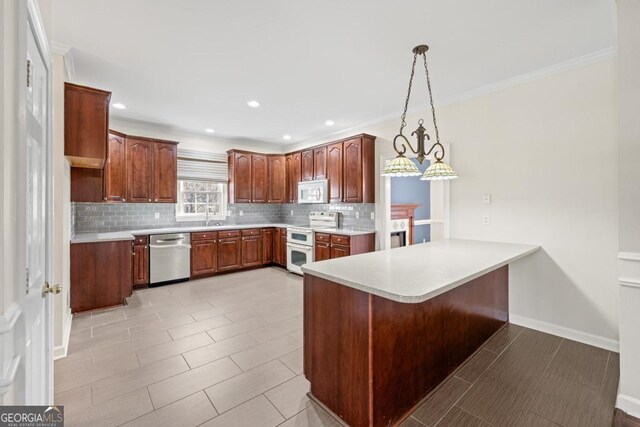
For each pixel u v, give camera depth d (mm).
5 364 778
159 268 4395
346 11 1947
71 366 2238
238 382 2072
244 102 3637
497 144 3080
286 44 2344
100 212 4406
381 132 4344
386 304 1671
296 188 5621
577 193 2619
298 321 3121
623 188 1828
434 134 3611
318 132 5164
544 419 1738
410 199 6391
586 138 2557
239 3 1867
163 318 3178
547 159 2768
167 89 3225
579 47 2395
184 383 2049
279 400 1901
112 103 3668
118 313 3314
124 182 4258
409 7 1908
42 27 1252
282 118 4297
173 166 4773
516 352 2490
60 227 2449
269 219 6398
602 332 2539
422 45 2355
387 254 2482
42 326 1368
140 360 2336
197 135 5324
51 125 1531
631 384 1796
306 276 2008
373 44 2346
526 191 2896
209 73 2850
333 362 1793
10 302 841
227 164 5660
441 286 1554
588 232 2576
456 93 3332
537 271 2863
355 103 3678
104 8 1909
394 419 1717
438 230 5914
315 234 4820
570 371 2209
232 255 5230
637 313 1787
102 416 1720
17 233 889
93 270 3375
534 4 1878
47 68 1441
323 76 2914
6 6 793
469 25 2100
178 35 2223
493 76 2908
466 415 1783
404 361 1789
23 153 905
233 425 1681
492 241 3125
